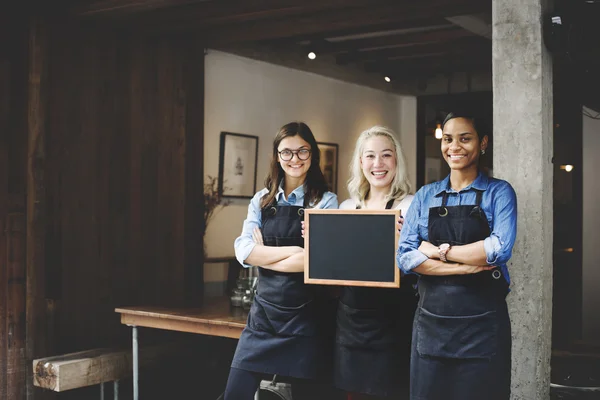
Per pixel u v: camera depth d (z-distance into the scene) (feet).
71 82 16.93
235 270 20.63
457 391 8.60
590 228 26.84
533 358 11.48
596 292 26.63
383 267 9.42
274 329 10.24
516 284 11.64
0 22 15.90
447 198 9.07
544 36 11.75
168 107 19.52
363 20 17.67
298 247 10.12
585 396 12.09
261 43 22.72
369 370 9.50
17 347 15.98
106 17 17.19
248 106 22.50
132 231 18.42
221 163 21.40
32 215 15.99
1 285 16.05
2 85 15.94
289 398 12.96
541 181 11.53
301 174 10.44
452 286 8.71
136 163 18.57
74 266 16.89
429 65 26.48
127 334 18.26
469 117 9.00
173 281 19.54
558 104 26.12
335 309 10.41
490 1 16.16
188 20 17.98
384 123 29.55
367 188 10.28
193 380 18.81
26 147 16.16
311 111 25.36
